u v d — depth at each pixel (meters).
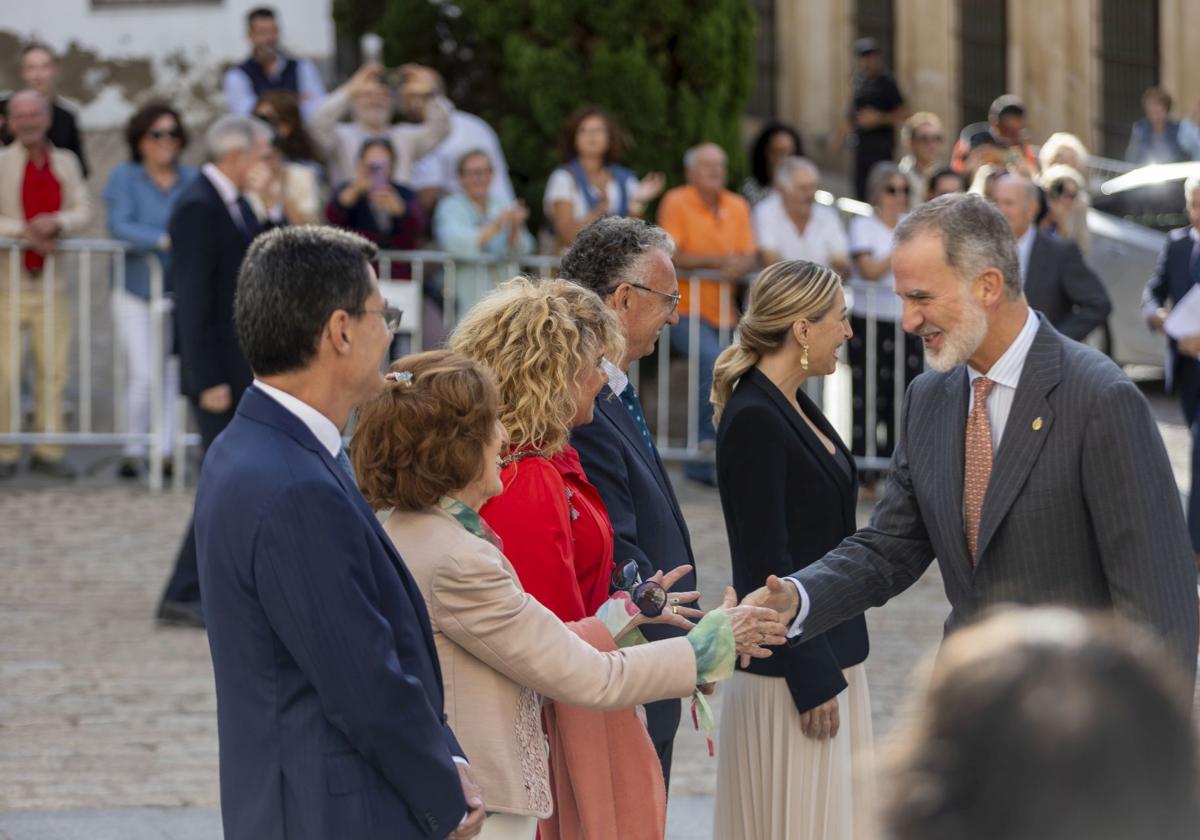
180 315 8.52
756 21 15.45
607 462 4.52
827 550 4.88
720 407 5.00
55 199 11.14
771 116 24.03
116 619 8.58
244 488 3.34
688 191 11.78
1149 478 3.97
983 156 11.69
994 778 1.40
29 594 8.92
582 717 4.14
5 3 18.03
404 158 12.18
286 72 13.27
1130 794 1.37
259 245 3.50
